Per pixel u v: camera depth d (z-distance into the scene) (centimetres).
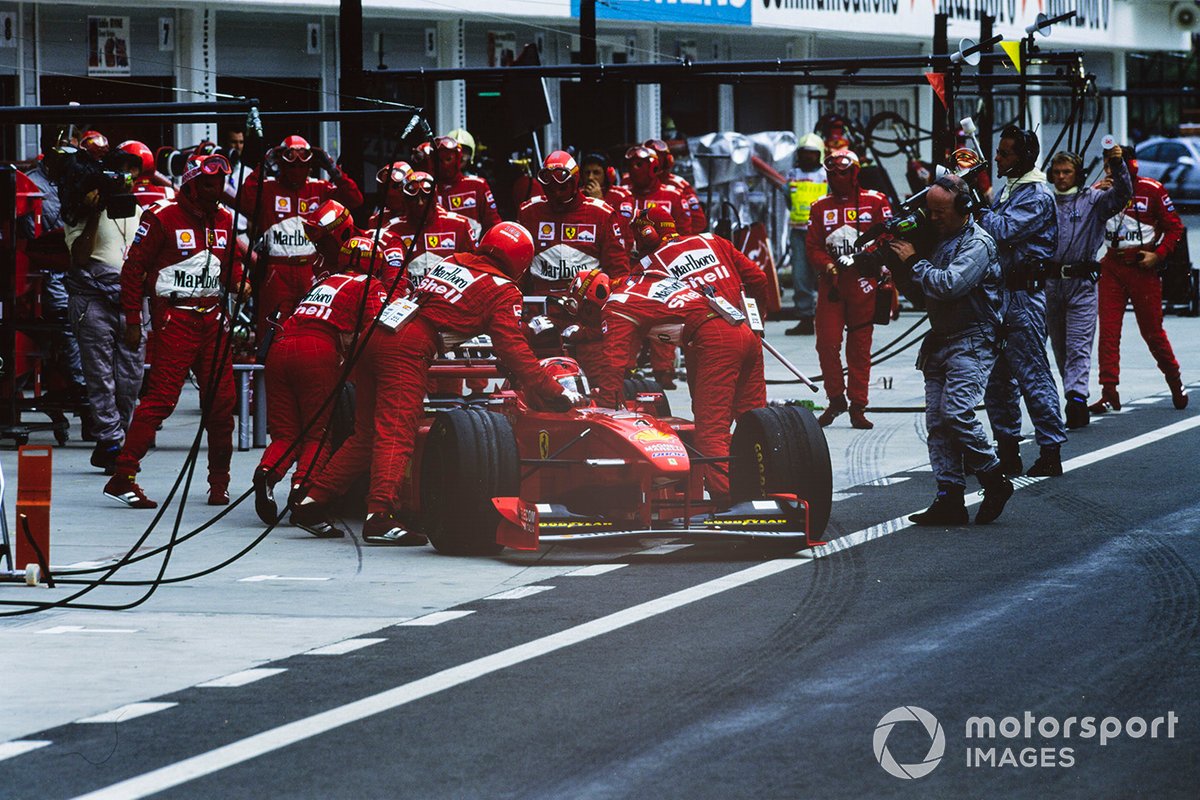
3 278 4578
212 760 1908
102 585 2920
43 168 4912
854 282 4856
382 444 3269
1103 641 2386
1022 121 5884
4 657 2402
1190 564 2923
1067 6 11694
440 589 2845
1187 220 14650
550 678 2228
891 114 8362
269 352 3447
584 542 3241
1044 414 3900
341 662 2341
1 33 6275
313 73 7175
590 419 3153
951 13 10406
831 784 1800
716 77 5581
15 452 4581
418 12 7419
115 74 6588
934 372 3350
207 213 3719
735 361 3366
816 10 9381
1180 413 5006
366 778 1836
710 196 8162
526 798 1769
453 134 5556
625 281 3478
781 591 2758
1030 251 3859
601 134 8519
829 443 4622
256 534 3428
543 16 7881
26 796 1803
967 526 3341
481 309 3225
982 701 2098
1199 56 14100
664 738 1961
